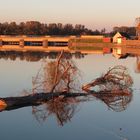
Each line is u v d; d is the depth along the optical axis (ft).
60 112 94.84
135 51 374.84
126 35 531.09
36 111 95.91
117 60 243.19
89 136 75.05
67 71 116.26
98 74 161.07
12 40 533.55
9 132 77.97
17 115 91.97
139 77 155.43
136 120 87.15
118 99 112.06
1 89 125.90
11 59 249.14
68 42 525.75
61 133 77.20
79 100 109.91
